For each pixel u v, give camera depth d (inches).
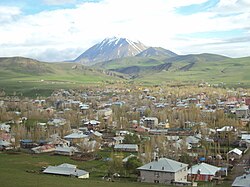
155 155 5880.9
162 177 4773.6
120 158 5561.0
